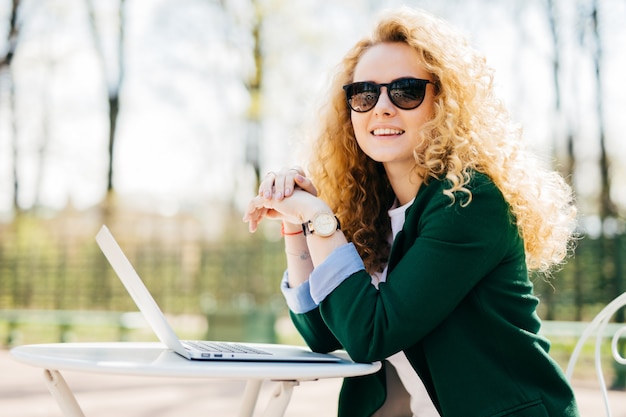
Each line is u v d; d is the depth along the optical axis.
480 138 1.79
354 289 1.59
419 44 1.85
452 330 1.61
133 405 5.84
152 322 1.65
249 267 13.04
